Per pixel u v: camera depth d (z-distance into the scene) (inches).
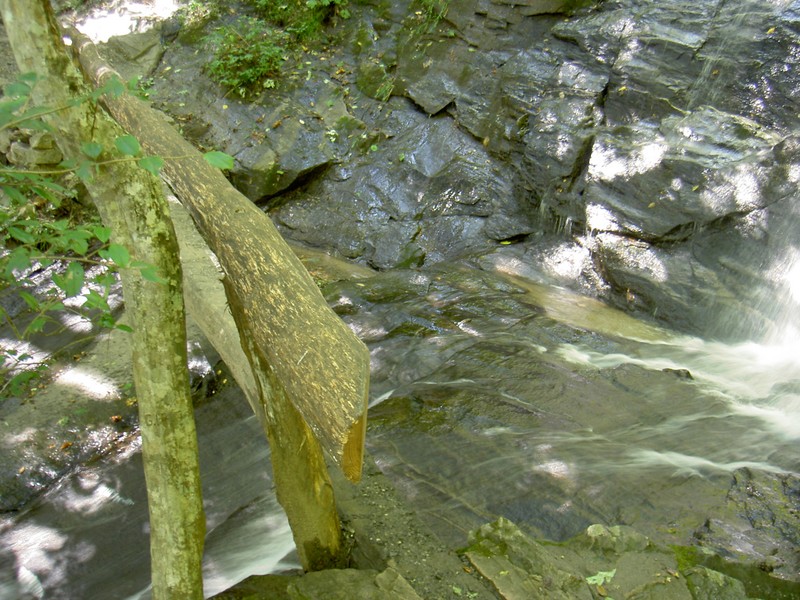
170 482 96.7
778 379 216.7
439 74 343.3
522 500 158.6
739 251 252.7
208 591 146.0
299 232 327.6
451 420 189.8
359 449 69.8
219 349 146.5
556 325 243.9
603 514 154.5
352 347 72.9
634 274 266.5
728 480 165.2
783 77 262.7
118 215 85.1
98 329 249.0
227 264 87.4
